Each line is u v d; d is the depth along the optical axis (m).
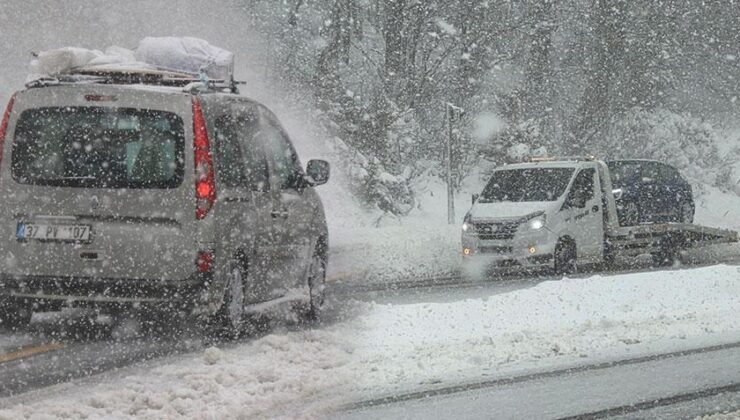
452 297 17.34
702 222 40.22
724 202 47.09
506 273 22.84
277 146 13.12
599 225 23.44
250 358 10.05
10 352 10.53
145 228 10.94
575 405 8.97
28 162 11.23
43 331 11.82
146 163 11.07
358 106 35.84
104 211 10.97
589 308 14.82
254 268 11.88
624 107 47.88
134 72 11.77
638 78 48.44
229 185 11.42
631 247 24.09
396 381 9.73
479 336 12.22
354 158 34.16
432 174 40.06
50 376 9.38
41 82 11.61
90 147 11.16
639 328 13.38
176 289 10.90
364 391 9.23
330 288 18.45
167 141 11.10
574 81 49.25
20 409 7.75
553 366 10.80
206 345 11.19
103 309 11.16
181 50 12.60
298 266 13.20
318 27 40.97
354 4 41.41
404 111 37.53
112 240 10.93
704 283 17.45
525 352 11.49
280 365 9.84
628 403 9.09
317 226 13.85
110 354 10.55
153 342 11.30
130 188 10.99
